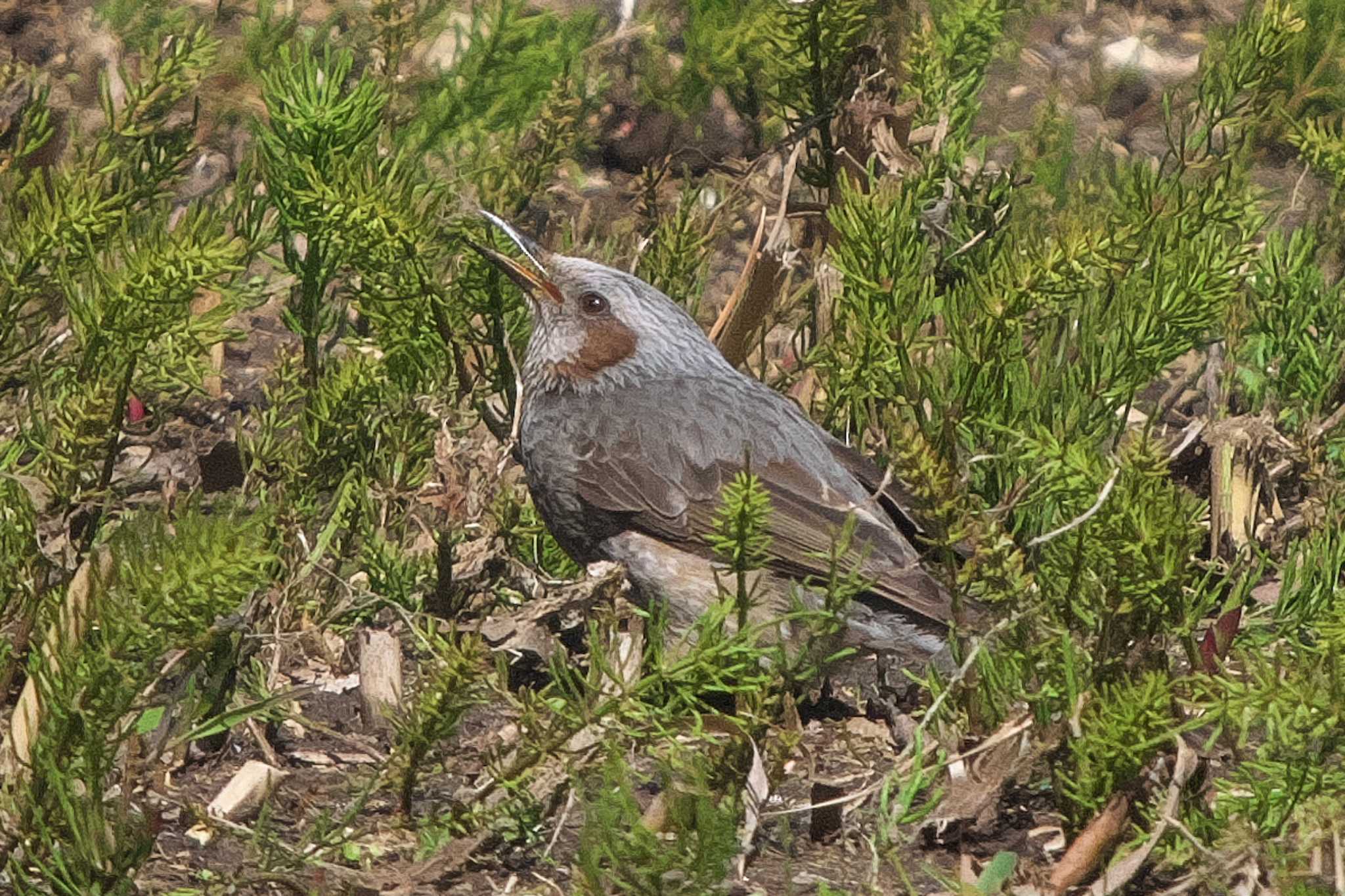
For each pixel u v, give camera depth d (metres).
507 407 11.80
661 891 7.09
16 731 8.15
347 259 10.89
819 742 10.16
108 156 10.58
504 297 12.02
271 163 10.80
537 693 9.45
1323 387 12.51
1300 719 7.72
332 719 10.09
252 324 14.37
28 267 9.67
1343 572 11.31
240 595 7.33
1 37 15.53
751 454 11.10
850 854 8.82
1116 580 8.37
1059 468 8.63
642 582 11.40
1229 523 11.77
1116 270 9.65
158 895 7.98
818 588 10.57
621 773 7.43
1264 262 12.82
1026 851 8.77
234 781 8.90
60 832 7.67
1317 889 7.95
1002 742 8.58
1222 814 8.28
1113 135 16.80
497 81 14.04
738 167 13.53
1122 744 8.07
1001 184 12.67
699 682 8.33
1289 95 15.50
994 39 13.47
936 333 12.09
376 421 11.07
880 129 12.55
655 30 16.28
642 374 11.66
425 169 12.84
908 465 8.63
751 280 12.41
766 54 13.20
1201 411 13.95
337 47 15.55
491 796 8.59
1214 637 9.16
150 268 8.96
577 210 15.31
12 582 8.97
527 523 11.80
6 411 10.27
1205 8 18.84
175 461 12.17
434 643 8.57
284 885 7.80
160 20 15.43
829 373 11.77
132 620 7.31
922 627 10.40
